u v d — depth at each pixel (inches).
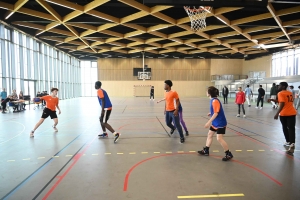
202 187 120.9
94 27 666.8
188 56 1242.6
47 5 462.6
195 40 834.2
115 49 1002.1
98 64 1315.2
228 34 721.6
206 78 1363.2
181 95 1350.9
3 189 120.1
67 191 117.3
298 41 819.4
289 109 193.3
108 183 126.7
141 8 477.4
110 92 1322.6
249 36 764.0
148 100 954.1
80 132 277.1
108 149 197.9
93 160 167.5
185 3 272.8
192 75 1353.3
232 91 1232.8
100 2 439.8
